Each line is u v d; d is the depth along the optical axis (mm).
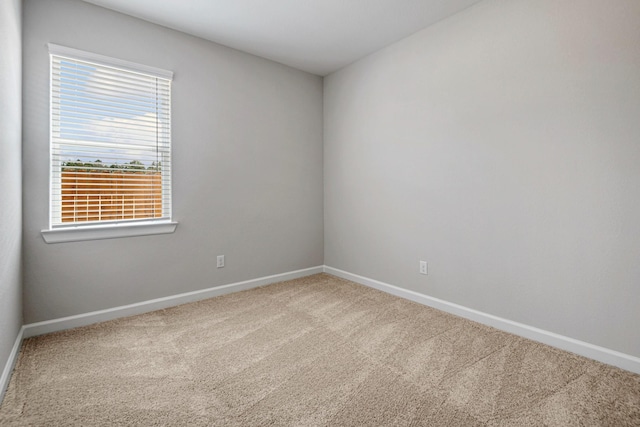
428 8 2443
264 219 3393
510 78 2217
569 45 1945
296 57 3311
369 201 3336
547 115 2051
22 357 1917
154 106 2674
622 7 1754
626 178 1772
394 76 3020
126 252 2562
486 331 2305
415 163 2871
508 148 2244
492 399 1549
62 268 2295
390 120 3078
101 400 1536
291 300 2959
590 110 1879
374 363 1880
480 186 2412
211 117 2969
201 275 2973
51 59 2211
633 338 1778
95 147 2428
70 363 1865
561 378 1720
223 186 3076
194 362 1888
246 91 3195
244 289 3256
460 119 2520
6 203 1617
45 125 2195
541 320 2131
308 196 3771
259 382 1692
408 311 2695
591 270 1912
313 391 1617
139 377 1731
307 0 2326
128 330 2314
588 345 1932
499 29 2260
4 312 1605
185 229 2857
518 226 2217
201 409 1480
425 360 1910
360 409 1479
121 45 2473
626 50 1748
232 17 2551
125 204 2572
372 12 2492
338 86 3645
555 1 1993
